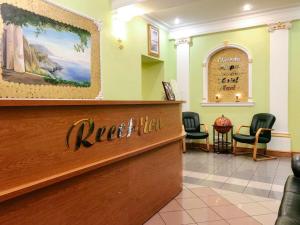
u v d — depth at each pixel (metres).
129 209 2.29
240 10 5.55
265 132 5.23
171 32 6.84
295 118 5.39
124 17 4.89
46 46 3.41
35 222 1.43
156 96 6.83
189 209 2.86
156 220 2.60
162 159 2.88
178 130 3.32
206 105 6.42
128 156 2.16
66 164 1.60
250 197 3.19
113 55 4.79
